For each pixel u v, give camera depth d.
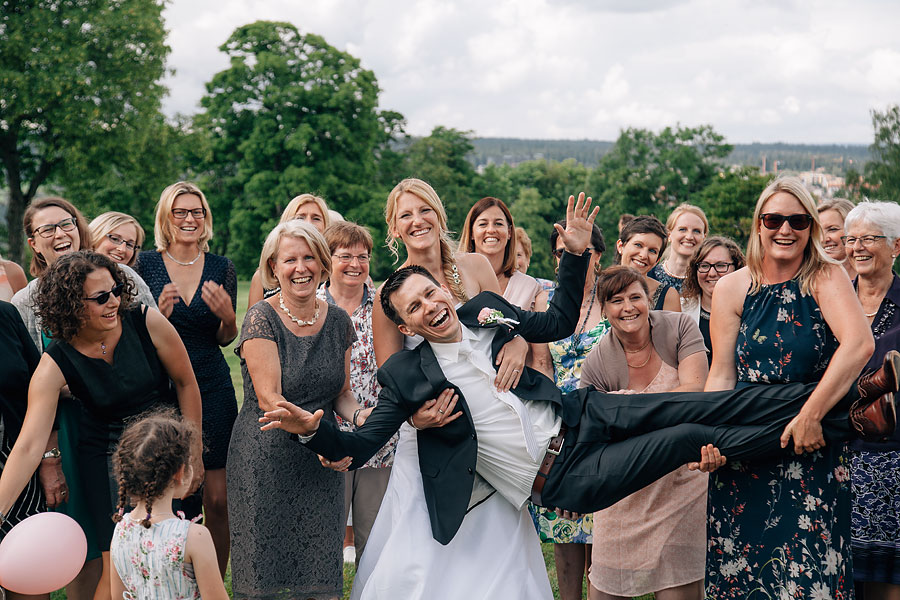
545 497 3.92
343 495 4.39
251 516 4.15
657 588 4.23
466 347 3.86
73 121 32.16
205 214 5.21
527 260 6.82
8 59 31.66
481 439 3.83
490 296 4.16
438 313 3.77
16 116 31.81
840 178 40.44
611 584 4.32
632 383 4.48
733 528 3.88
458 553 3.83
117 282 3.88
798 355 3.73
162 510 3.41
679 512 4.23
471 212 5.38
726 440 3.70
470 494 3.76
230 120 47.12
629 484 3.80
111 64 33.38
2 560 3.67
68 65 31.92
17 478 3.80
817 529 3.67
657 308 5.45
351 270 5.18
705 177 69.19
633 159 71.06
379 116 55.56
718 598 3.93
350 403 4.43
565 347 5.04
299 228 4.16
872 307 4.58
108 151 33.50
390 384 3.79
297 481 4.16
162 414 3.78
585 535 4.77
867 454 4.38
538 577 3.99
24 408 4.14
